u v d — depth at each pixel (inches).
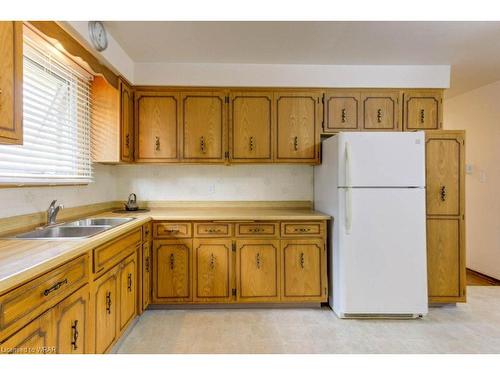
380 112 118.5
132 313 87.2
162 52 106.0
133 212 116.0
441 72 118.6
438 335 89.7
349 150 97.9
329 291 109.7
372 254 98.0
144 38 95.3
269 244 105.8
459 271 107.1
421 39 96.6
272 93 117.6
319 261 106.4
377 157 98.3
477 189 154.6
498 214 142.6
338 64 117.0
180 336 88.4
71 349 54.5
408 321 98.6
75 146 97.4
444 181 106.9
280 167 131.6
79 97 97.0
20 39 52.1
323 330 92.4
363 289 98.1
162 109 115.8
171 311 105.7
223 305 108.3
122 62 103.5
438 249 106.7
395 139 98.3
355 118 118.3
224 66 115.6
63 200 91.8
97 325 64.7
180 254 105.3
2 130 47.8
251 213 113.9
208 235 105.5
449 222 107.0
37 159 80.3
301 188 131.7
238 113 117.0
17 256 49.2
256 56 109.7
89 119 103.0
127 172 129.2
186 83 115.1
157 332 90.6
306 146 118.0
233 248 105.6
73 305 55.2
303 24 86.7
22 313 42.0
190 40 96.8
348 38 95.7
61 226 81.0
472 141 157.2
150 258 104.5
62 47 74.2
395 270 98.3
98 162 107.3
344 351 80.9
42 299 46.4
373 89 118.6
